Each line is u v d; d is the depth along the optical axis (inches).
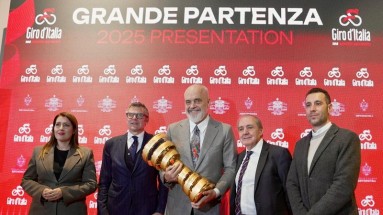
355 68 145.5
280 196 101.4
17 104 148.9
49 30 154.8
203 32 151.5
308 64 146.6
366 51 146.7
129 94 148.4
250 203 101.9
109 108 147.9
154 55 150.7
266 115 144.3
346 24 149.3
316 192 92.1
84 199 114.7
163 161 102.6
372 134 140.8
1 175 144.1
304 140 101.7
